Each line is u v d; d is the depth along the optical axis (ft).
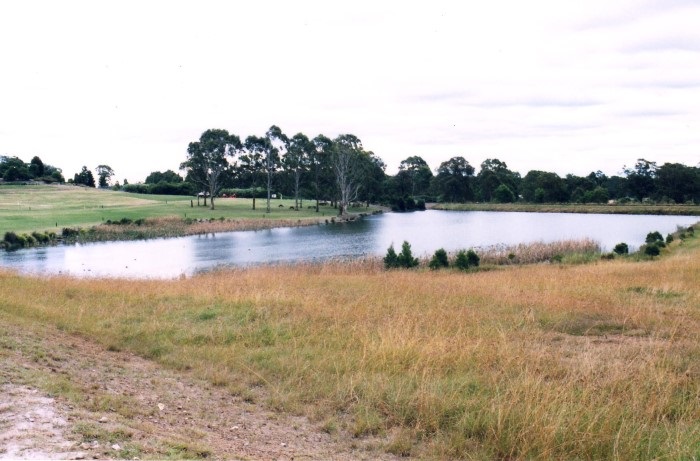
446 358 28.14
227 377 26.86
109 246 156.25
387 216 322.55
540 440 18.75
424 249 142.82
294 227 229.45
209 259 127.44
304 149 317.22
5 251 142.51
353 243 163.43
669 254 104.37
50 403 19.79
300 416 22.47
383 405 22.82
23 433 16.65
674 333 32.99
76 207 274.36
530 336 33.65
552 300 44.60
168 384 25.45
